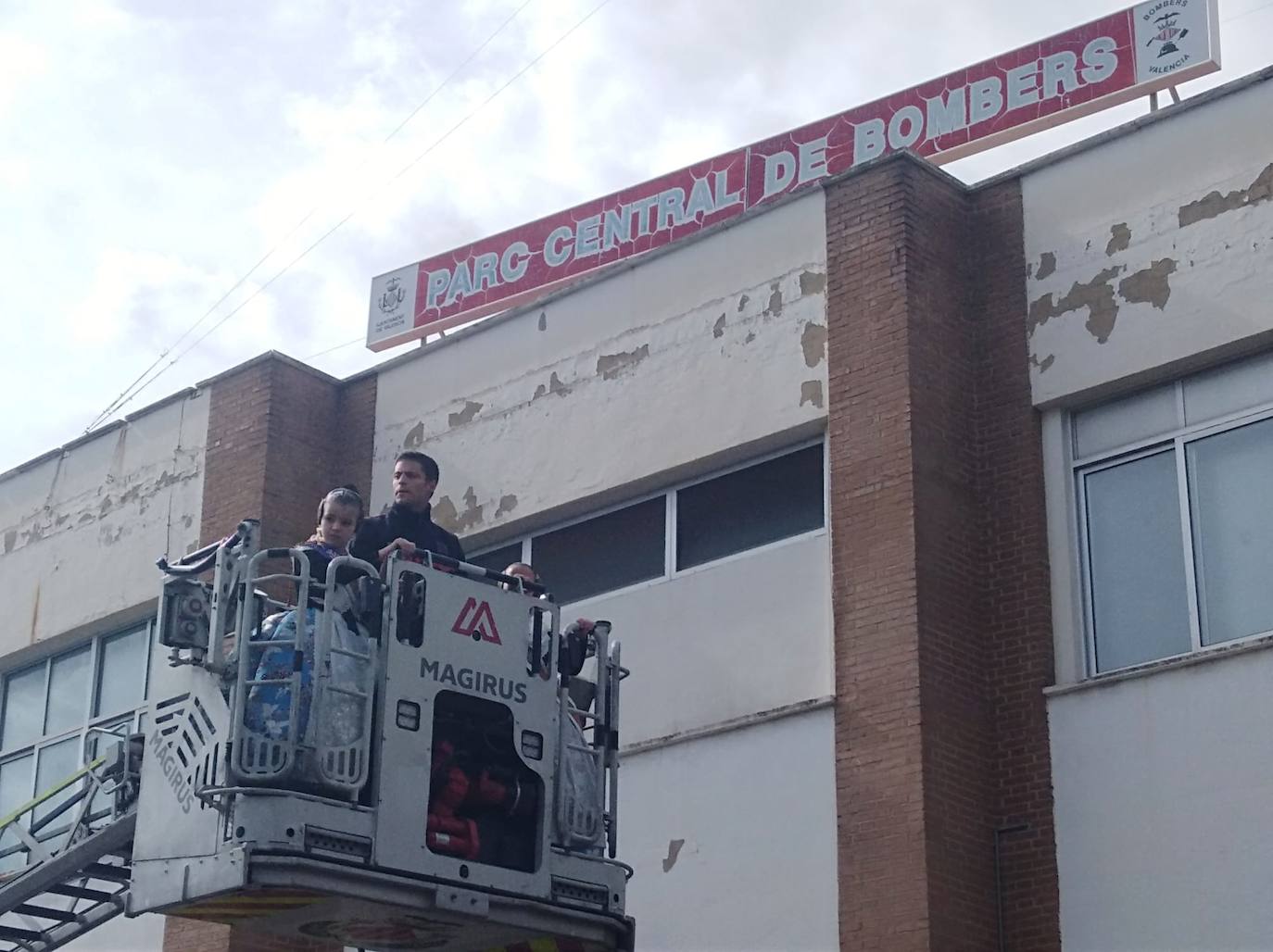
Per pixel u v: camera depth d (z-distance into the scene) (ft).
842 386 48.06
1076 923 41.93
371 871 31.40
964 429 47.62
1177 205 45.55
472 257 67.10
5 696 69.51
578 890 34.73
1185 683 41.86
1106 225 46.78
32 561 68.80
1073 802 42.88
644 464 52.65
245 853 30.53
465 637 33.86
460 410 58.49
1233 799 40.24
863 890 43.01
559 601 54.39
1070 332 46.73
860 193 49.42
